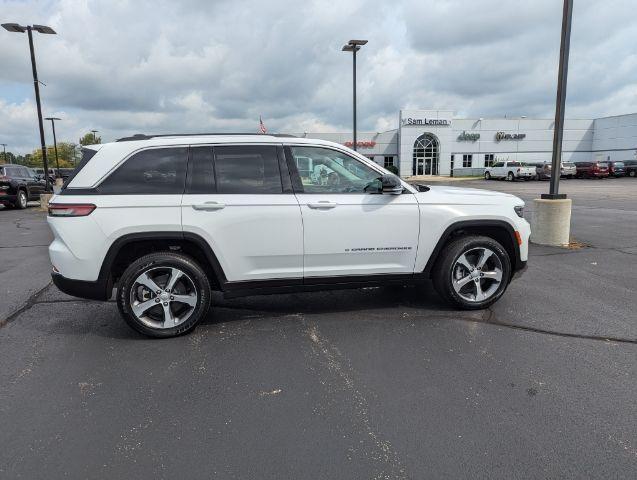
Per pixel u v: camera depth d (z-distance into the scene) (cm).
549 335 433
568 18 846
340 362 379
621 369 362
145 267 417
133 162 423
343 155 464
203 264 451
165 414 304
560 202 873
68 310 524
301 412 304
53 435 280
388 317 486
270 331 450
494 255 494
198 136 441
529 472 244
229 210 427
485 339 424
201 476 243
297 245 443
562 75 866
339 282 466
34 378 356
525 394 325
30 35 1906
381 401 317
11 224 1434
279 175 445
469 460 254
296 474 243
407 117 5653
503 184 3678
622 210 1538
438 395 324
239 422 293
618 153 5422
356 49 2384
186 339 432
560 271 684
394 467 248
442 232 479
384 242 464
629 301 536
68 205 409
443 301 538
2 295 588
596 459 254
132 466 251
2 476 243
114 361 385
